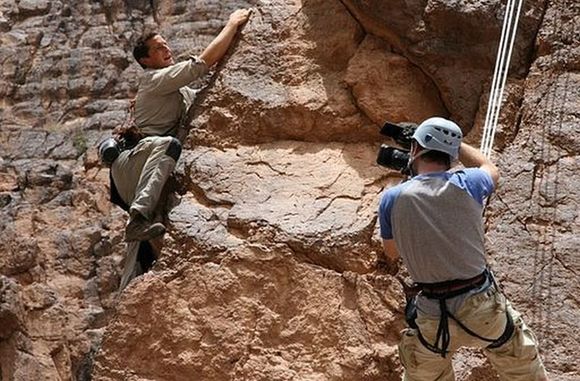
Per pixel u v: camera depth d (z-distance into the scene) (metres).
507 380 5.73
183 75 8.45
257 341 7.61
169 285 7.86
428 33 8.05
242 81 8.55
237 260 7.78
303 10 8.70
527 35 8.05
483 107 7.98
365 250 7.67
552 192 7.56
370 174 8.10
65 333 11.30
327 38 8.54
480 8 7.89
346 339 7.49
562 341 7.10
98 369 7.81
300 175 8.18
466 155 5.82
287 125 8.41
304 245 7.71
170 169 8.21
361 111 8.34
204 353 7.66
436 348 5.54
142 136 8.55
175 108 8.69
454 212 5.48
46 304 11.34
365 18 8.30
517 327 5.63
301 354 7.55
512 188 7.61
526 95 7.95
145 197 8.05
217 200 8.12
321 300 7.61
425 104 8.24
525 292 7.27
